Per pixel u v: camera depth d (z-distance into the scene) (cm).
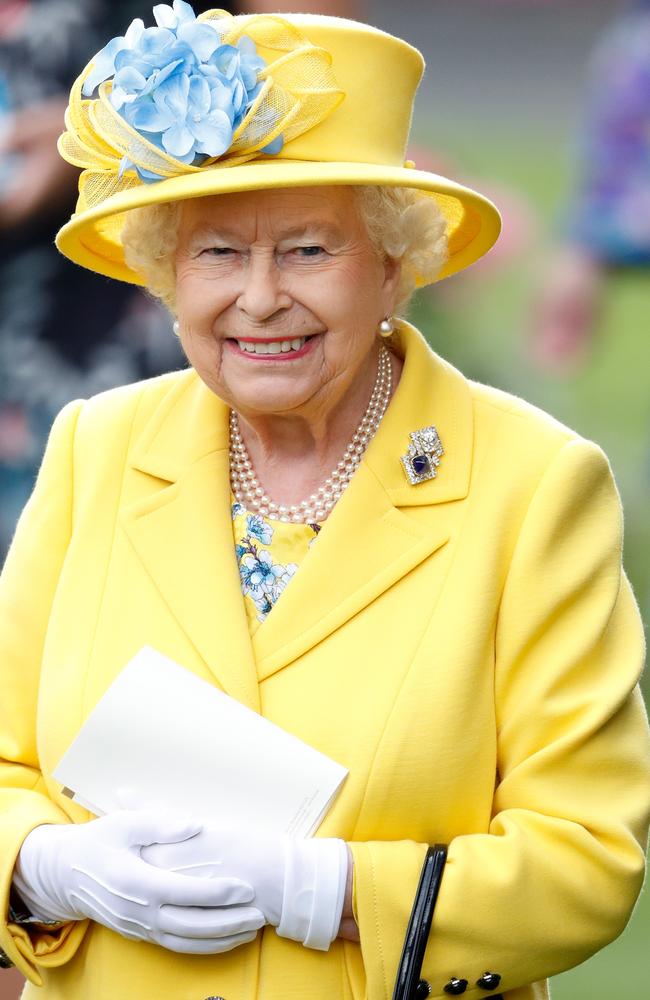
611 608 1079
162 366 2405
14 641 1149
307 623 1080
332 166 1020
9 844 1081
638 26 3409
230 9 2227
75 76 2316
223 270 1055
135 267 1124
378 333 1130
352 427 1138
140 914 1019
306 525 1126
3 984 1805
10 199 2319
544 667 1070
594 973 2114
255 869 1016
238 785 1045
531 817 1058
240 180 996
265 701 1073
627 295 4366
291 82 1033
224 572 1104
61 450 1181
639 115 3478
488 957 1041
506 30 5466
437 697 1048
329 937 1023
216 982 1057
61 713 1102
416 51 1090
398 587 1080
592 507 1090
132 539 1126
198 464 1141
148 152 1028
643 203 3612
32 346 2389
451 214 1161
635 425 4072
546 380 4141
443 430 1119
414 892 1030
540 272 4425
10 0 2295
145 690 1062
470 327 3972
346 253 1052
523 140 5153
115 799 1056
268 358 1063
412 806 1050
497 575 1069
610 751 1069
